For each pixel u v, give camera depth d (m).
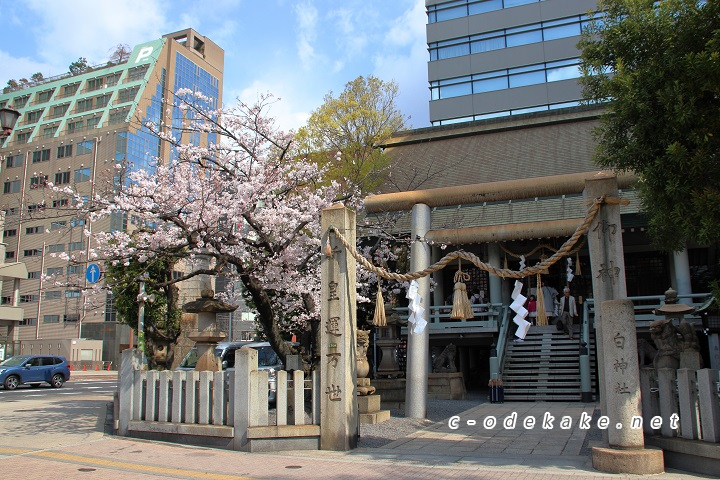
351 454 8.73
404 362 21.70
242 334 42.09
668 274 21.83
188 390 9.77
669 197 8.50
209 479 7.05
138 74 50.34
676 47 8.54
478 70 38.06
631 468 7.07
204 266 15.96
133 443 9.55
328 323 9.45
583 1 36.47
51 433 10.61
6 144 52.34
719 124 7.90
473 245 22.80
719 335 14.09
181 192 11.72
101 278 12.14
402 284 18.52
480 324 19.45
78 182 43.47
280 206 12.41
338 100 20.33
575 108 26.78
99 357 45.50
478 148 26.56
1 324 41.72
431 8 40.12
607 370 7.65
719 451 6.70
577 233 8.33
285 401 9.33
